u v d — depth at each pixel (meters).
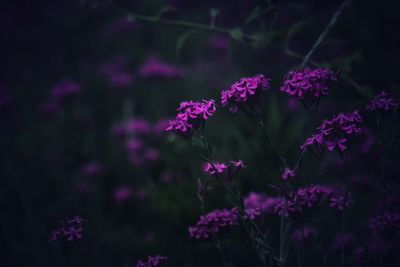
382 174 1.20
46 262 1.51
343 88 1.46
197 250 1.43
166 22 1.42
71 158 1.98
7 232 1.54
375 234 1.23
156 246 1.48
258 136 1.44
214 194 1.45
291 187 1.20
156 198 1.49
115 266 1.50
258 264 1.39
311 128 1.46
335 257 1.32
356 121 1.17
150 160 1.69
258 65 1.97
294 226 1.25
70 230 1.23
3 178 1.75
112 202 1.77
